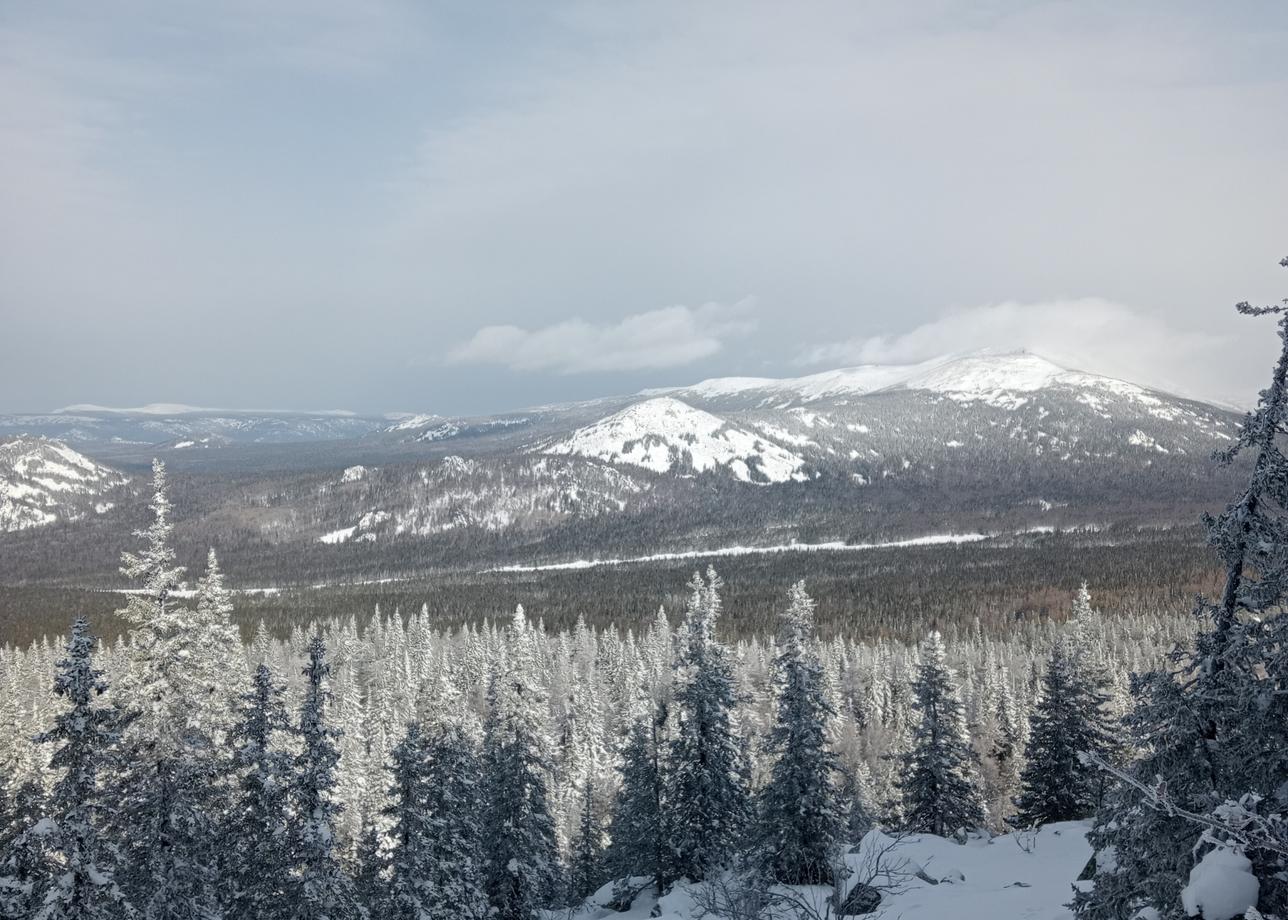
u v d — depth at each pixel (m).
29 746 45.12
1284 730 16.17
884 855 33.34
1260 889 11.82
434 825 33.47
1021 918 23.78
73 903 20.22
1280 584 16.11
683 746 43.59
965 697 93.25
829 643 132.25
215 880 27.48
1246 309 16.41
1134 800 17.45
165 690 28.44
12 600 173.62
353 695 84.62
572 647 137.75
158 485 30.25
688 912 29.00
